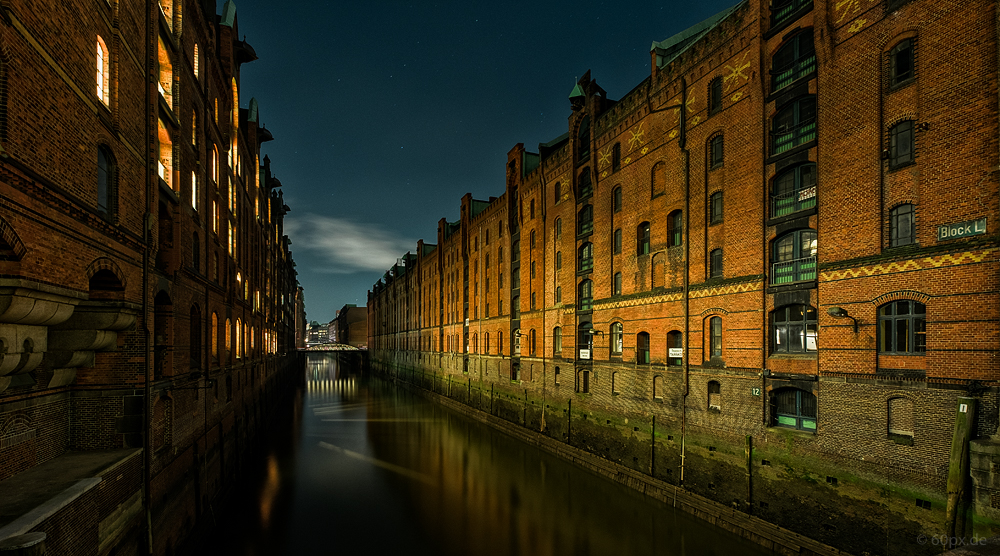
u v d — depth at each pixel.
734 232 16.86
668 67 20.23
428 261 57.88
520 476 23.16
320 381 76.75
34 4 7.41
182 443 14.30
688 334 18.47
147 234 11.84
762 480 15.09
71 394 10.98
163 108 13.04
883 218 12.48
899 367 11.98
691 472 17.80
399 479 23.02
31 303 7.57
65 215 8.28
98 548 8.71
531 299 32.09
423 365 58.34
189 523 14.87
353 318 133.38
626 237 22.47
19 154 7.04
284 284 62.41
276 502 20.06
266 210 39.75
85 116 9.08
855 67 13.23
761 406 15.37
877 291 12.45
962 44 10.98
